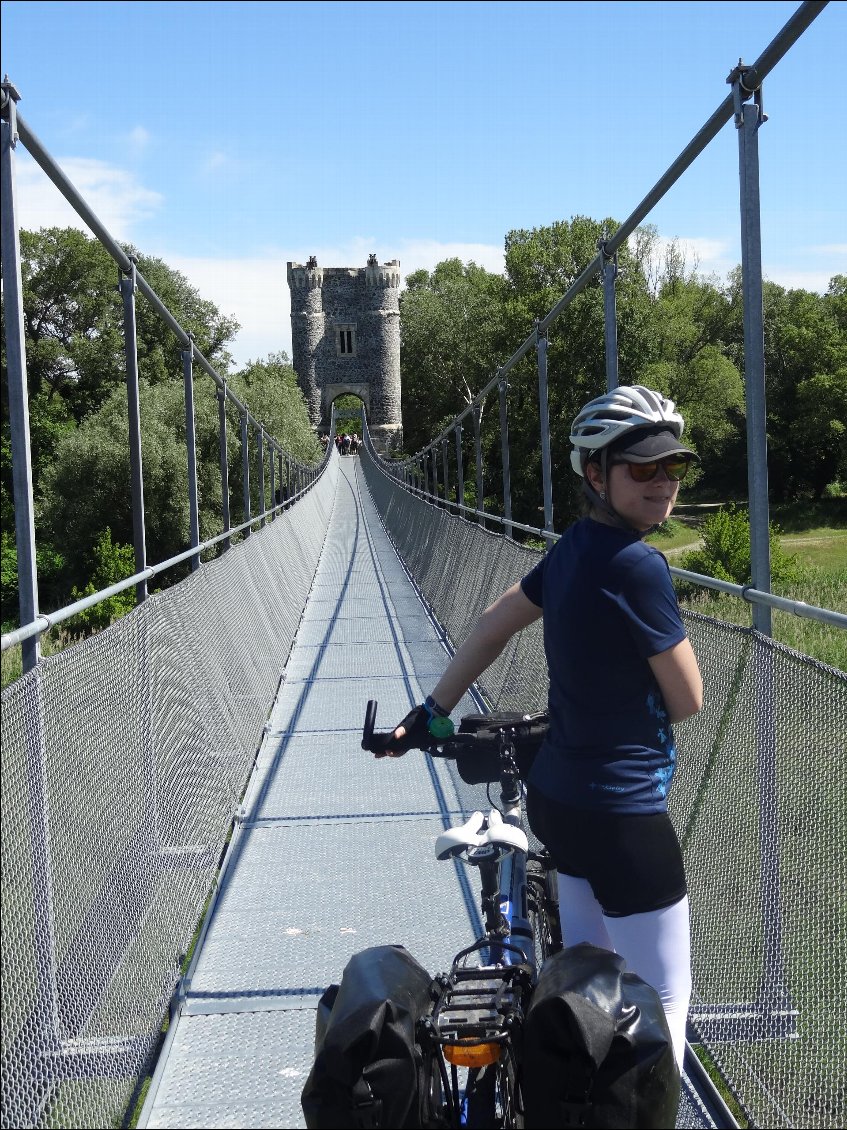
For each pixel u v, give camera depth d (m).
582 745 1.86
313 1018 2.83
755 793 2.45
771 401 50.66
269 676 6.67
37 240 53.56
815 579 23.08
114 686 2.70
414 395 83.94
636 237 59.81
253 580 6.84
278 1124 2.35
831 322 50.78
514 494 41.78
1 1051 1.78
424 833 4.28
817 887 2.14
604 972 1.63
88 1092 2.16
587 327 44.75
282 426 45.78
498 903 1.82
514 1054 1.60
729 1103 2.49
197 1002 2.92
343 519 27.86
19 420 2.35
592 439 1.85
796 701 2.24
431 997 1.69
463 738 2.09
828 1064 2.07
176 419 35.34
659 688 1.86
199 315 55.25
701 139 2.80
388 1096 1.52
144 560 3.45
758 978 2.38
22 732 2.00
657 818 1.85
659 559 1.84
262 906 3.60
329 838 4.25
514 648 5.30
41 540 34.56
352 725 6.07
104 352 50.66
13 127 2.34
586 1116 1.53
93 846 2.41
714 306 56.69
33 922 1.99
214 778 4.13
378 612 10.95
